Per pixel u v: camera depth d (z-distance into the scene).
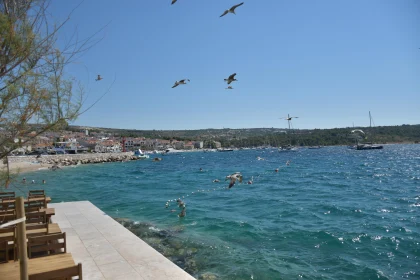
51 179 40.81
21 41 4.79
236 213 17.80
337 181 34.72
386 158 81.12
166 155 152.50
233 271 9.35
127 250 8.85
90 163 83.00
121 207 19.55
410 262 10.10
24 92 5.04
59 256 6.12
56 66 5.28
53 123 5.14
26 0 5.03
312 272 9.36
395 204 20.23
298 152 140.25
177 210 18.50
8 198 12.12
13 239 6.40
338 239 12.45
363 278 8.98
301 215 17.11
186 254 10.77
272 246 11.70
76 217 12.98
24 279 4.17
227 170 54.72
